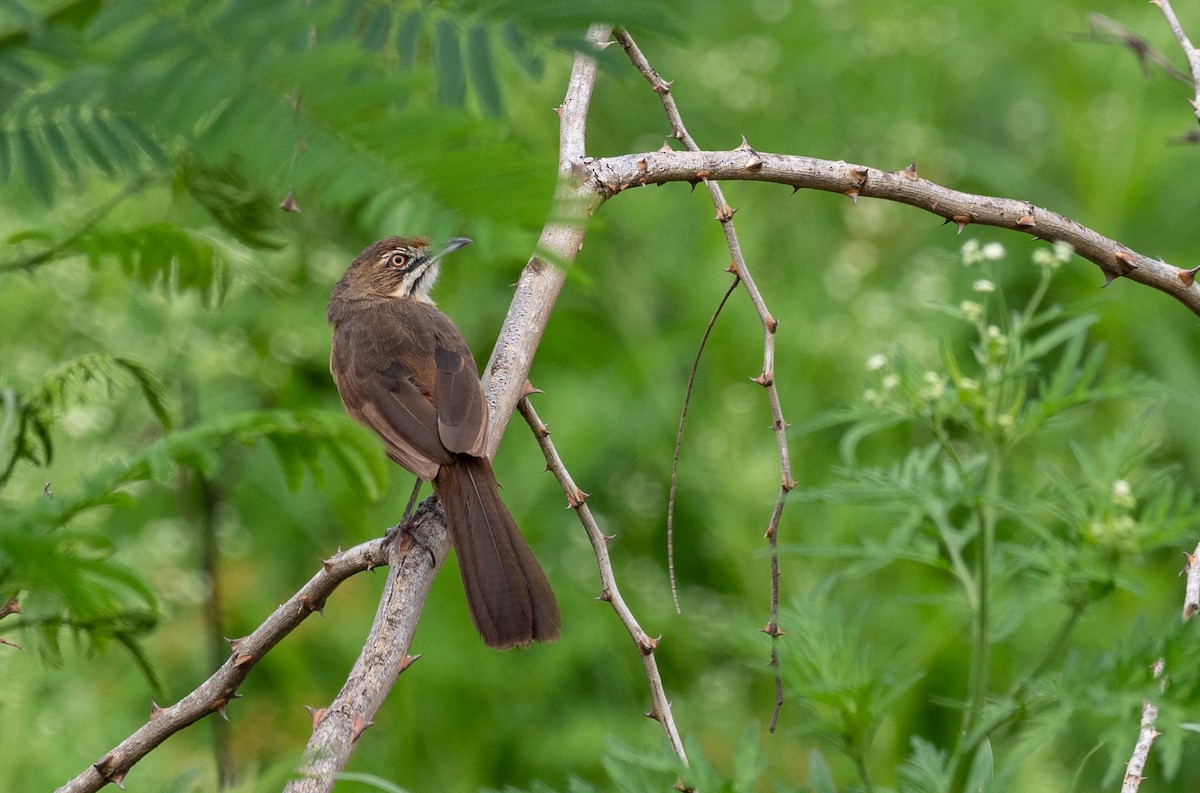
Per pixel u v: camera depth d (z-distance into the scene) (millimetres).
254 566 12711
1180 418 12891
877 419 5883
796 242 14906
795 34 16031
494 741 12352
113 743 11172
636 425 13711
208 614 11344
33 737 10727
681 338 14305
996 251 6492
